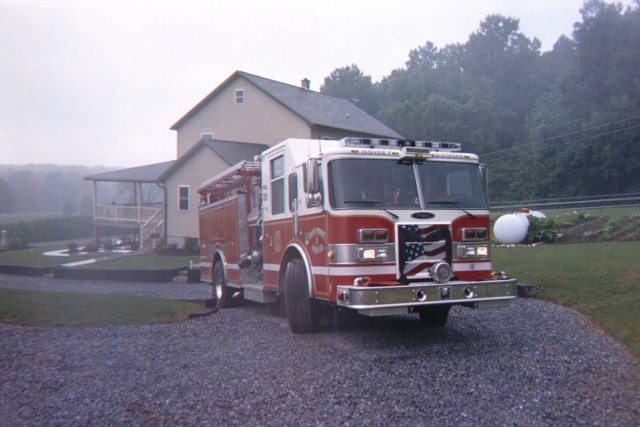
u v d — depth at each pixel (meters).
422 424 5.02
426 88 65.56
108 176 33.00
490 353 7.22
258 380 6.45
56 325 10.30
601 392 5.68
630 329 7.86
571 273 11.57
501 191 49.75
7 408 5.89
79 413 5.68
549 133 47.69
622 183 43.88
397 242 7.64
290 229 9.14
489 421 5.04
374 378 6.29
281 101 29.69
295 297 8.79
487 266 8.15
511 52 72.31
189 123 33.09
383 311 7.11
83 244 37.59
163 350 8.24
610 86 48.72
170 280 19.44
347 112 33.31
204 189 13.97
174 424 5.32
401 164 7.98
